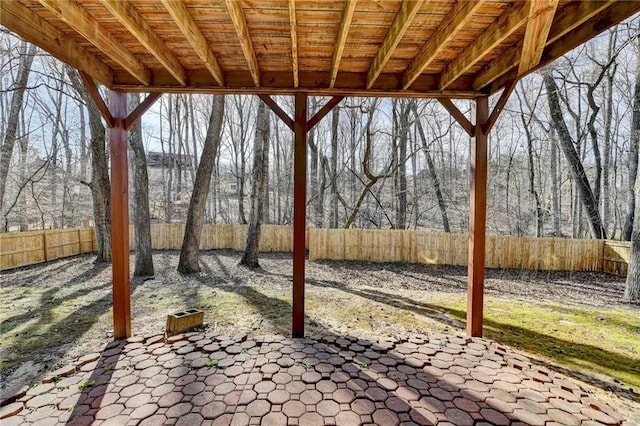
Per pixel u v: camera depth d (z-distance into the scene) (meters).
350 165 16.25
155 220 17.06
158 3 2.15
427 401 2.31
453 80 3.09
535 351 3.25
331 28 2.46
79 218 15.27
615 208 13.00
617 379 2.73
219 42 2.69
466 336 3.57
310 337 3.46
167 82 3.22
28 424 2.04
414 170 14.33
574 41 2.34
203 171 7.34
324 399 2.32
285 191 18.69
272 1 2.13
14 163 12.65
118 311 3.33
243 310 4.49
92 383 2.50
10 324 3.87
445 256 9.02
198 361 2.86
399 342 3.35
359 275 7.62
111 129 3.26
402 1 2.14
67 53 2.54
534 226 14.12
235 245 11.37
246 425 2.05
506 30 2.22
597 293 6.06
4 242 7.59
